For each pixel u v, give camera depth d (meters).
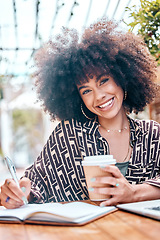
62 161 1.50
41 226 0.80
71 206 0.97
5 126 9.81
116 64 1.42
